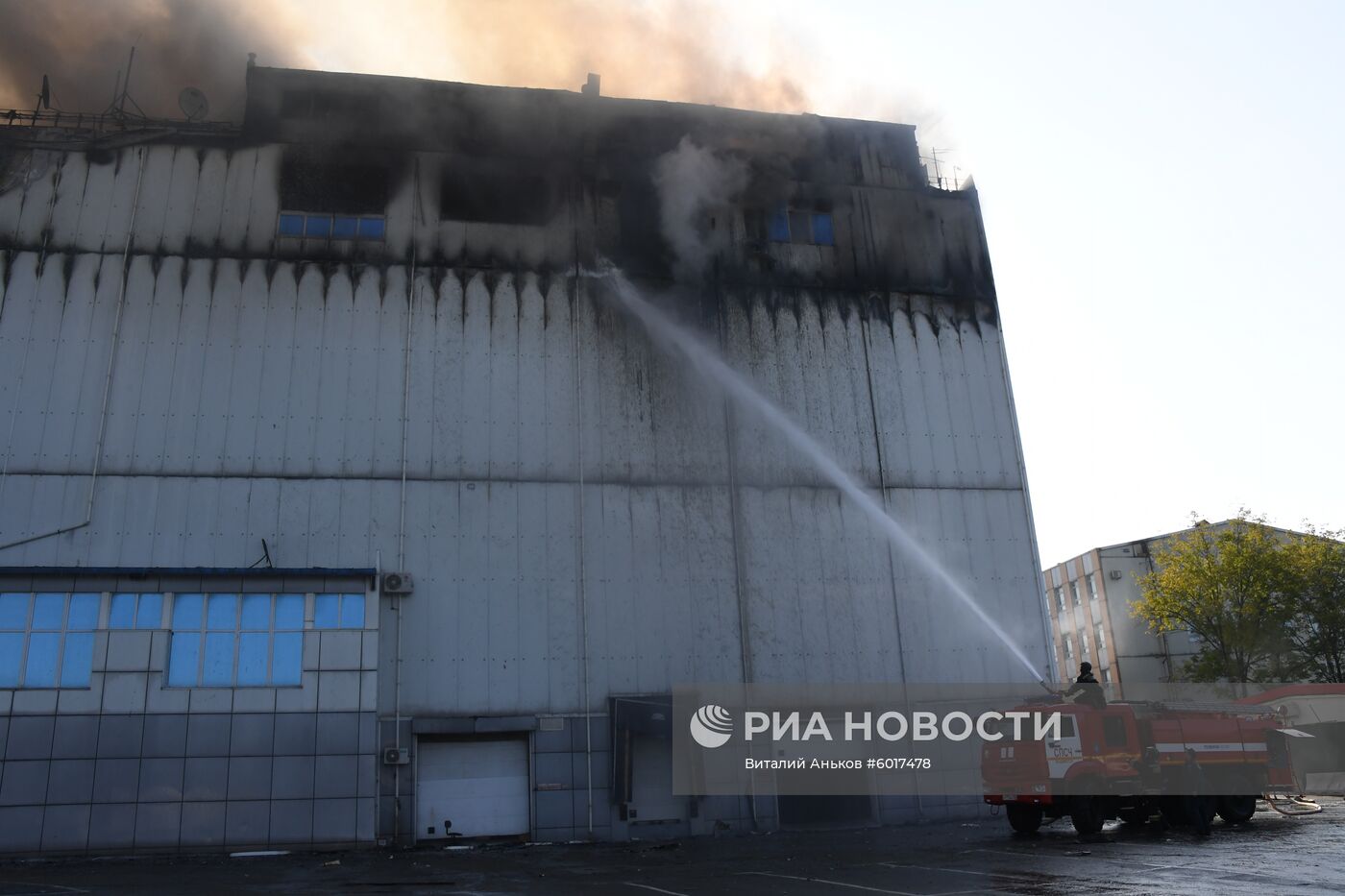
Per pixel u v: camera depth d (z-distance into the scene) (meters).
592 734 22.11
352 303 23.69
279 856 19.03
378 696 21.12
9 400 21.50
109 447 21.64
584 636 22.64
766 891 12.41
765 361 25.64
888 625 24.34
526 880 14.48
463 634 22.05
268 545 21.72
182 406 22.20
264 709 20.09
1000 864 14.52
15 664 19.31
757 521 24.36
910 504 25.38
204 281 23.16
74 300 22.45
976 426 26.45
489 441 23.39
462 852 19.78
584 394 24.25
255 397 22.58
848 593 24.36
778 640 23.66
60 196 23.14
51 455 21.36
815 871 14.72
